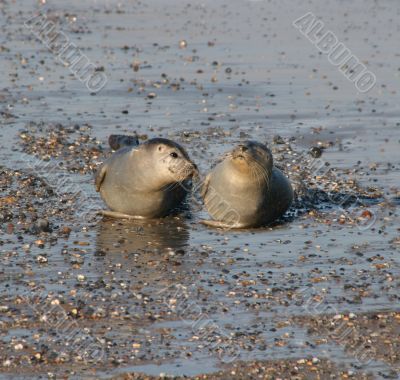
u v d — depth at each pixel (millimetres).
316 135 59125
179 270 37656
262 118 63250
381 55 84562
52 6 112250
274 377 29594
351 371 29969
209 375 29625
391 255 39625
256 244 40938
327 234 42312
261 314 33781
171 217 44406
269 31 97750
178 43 90812
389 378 29609
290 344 31594
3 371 29625
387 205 46156
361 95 70125
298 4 116500
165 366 30078
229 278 36906
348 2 117500
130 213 43844
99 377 29375
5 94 68812
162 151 42094
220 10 112688
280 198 43406
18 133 58250
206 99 68438
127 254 39281
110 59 82250
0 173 49812
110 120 62156
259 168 41938
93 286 35812
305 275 37312
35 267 37688
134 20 104500
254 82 74062
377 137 58656
